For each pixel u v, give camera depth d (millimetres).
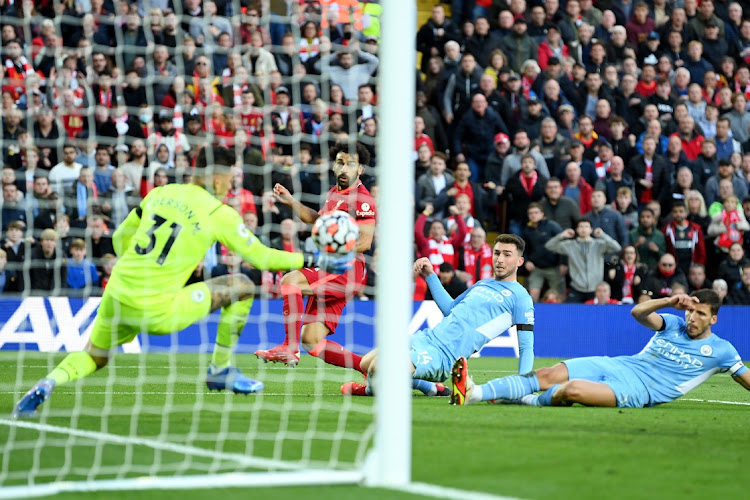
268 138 41969
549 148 48969
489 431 18078
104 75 42938
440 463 14523
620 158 49156
